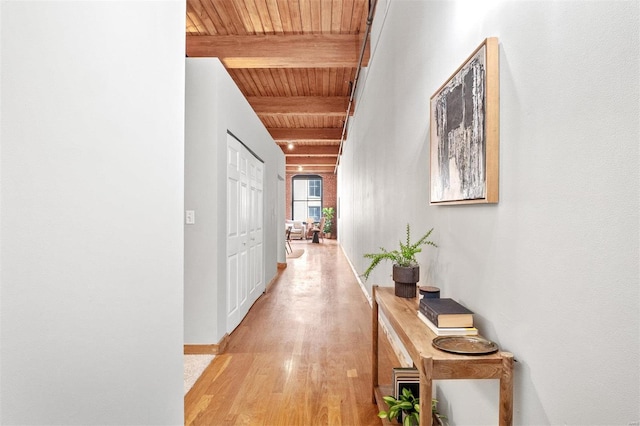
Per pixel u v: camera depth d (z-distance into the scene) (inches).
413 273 80.0
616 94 30.1
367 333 143.3
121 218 44.2
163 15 57.0
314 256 406.6
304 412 85.4
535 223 41.8
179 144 63.2
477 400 57.3
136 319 47.9
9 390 28.1
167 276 58.1
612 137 30.6
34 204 30.6
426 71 87.4
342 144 427.5
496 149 50.7
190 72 124.3
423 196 90.5
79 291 36.3
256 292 196.1
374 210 176.7
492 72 50.7
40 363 31.3
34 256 30.6
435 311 55.8
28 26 29.9
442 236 75.7
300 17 180.2
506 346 48.7
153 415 52.8
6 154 27.8
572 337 35.6
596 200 32.4
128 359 45.7
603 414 31.7
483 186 52.3
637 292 28.3
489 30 53.8
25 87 29.6
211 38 196.5
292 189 664.4
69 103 34.8
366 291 204.2
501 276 50.1
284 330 146.9
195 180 123.6
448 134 67.6
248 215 175.9
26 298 29.8
